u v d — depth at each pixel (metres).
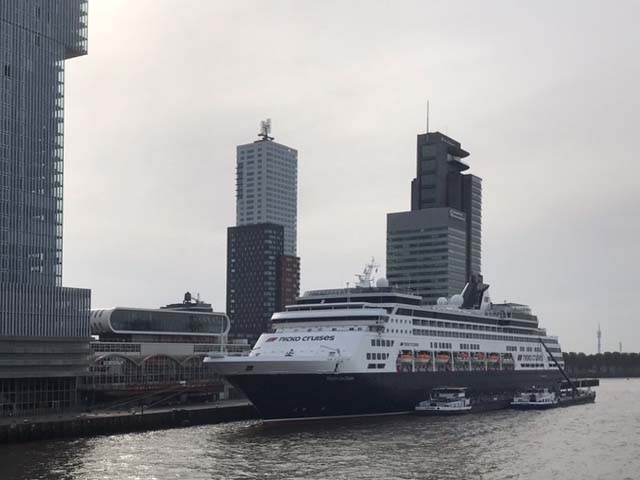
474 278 197.25
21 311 140.25
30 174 152.75
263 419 136.25
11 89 150.75
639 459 101.75
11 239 146.88
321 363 132.50
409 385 151.50
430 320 163.25
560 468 95.00
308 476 88.38
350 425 134.25
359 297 155.88
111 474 89.62
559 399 188.12
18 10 153.75
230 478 87.25
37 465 95.19
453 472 91.50
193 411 139.38
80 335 150.75
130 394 154.00
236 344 192.62
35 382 140.50
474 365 176.62
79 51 167.38
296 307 157.88
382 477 88.12
